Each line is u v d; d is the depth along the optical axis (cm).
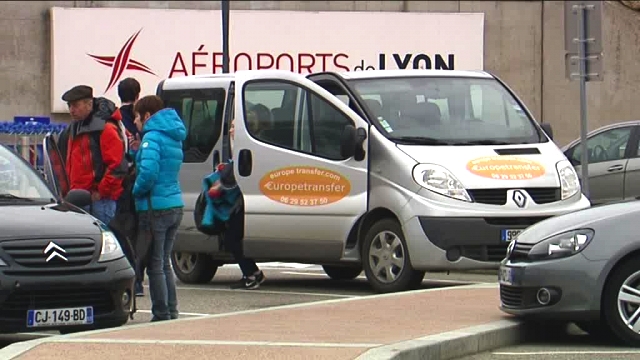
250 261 2023
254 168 1975
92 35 4334
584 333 1512
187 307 1769
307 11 4400
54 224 1391
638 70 4434
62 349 1184
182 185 2103
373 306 1576
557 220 1426
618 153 2633
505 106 2002
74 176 1712
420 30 4428
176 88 2147
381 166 1884
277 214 1959
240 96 1998
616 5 4434
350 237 1920
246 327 1368
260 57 4372
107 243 1410
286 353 1161
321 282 2166
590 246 1358
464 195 1827
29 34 4334
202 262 2133
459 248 1822
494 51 4484
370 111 1930
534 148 1928
